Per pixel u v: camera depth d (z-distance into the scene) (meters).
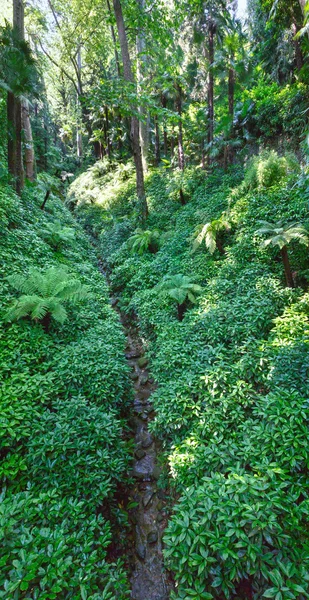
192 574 1.99
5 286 5.25
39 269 6.13
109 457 2.98
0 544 2.01
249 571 1.86
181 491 2.77
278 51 9.85
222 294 5.21
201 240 6.55
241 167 10.00
